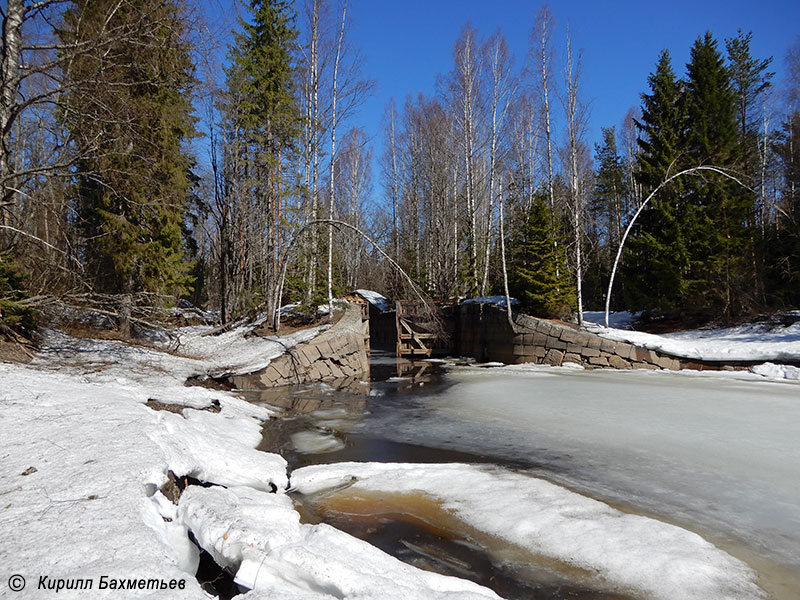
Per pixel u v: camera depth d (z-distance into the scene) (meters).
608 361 17.77
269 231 19.20
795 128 24.89
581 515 5.24
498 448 8.26
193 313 22.95
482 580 4.07
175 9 9.05
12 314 9.74
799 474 6.62
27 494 3.64
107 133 9.37
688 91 22.44
